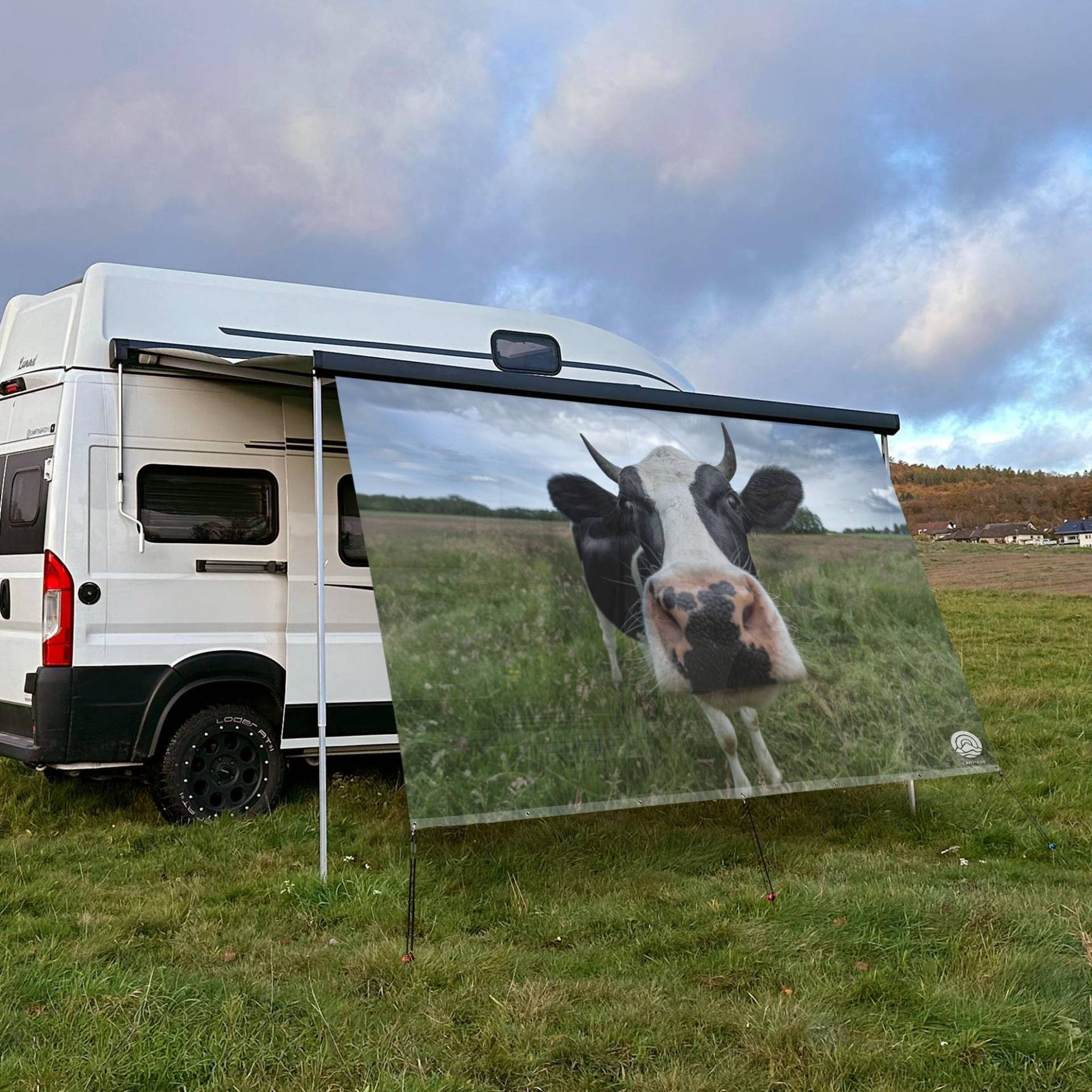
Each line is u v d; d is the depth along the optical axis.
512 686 4.96
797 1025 3.50
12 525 6.22
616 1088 3.23
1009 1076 3.29
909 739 5.95
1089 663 13.15
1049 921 4.38
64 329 6.11
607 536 5.50
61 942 4.25
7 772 6.96
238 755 6.30
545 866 5.39
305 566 6.47
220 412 6.31
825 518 6.29
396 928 4.53
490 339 7.11
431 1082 3.17
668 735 5.31
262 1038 3.40
